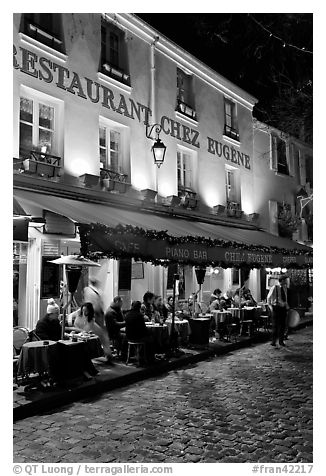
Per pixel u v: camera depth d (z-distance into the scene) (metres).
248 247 11.50
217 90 15.82
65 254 9.95
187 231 10.68
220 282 15.73
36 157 9.09
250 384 7.68
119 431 5.38
